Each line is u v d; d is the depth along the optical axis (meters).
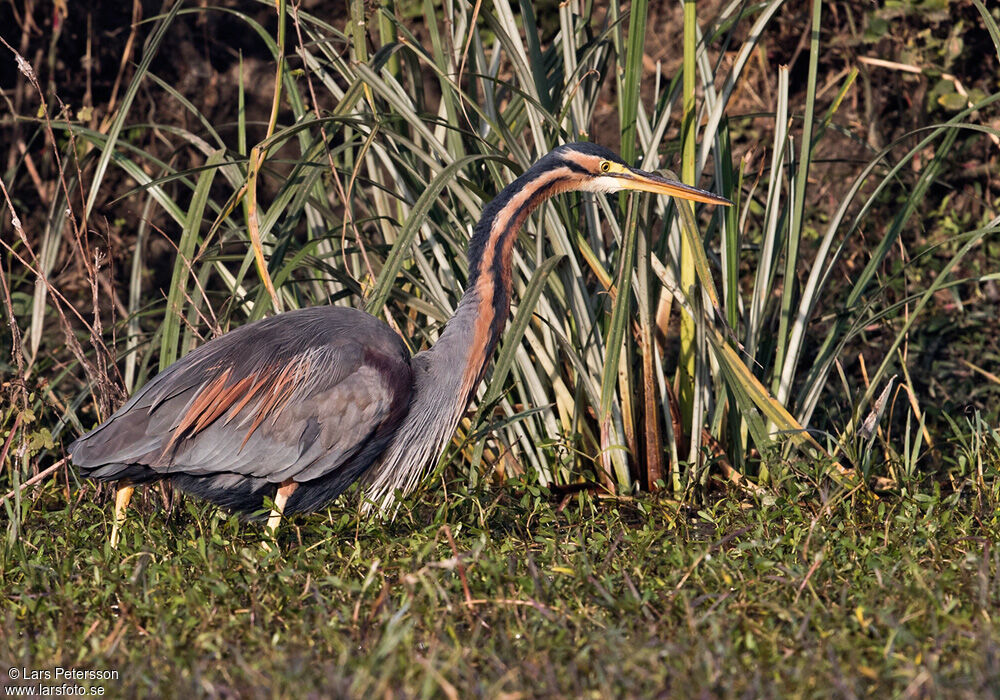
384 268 9.41
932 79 16.45
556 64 11.85
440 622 6.66
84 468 8.78
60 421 11.23
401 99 10.95
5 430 11.06
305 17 11.50
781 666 6.01
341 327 9.20
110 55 17.86
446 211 10.91
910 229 16.34
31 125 17.59
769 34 17.41
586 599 7.26
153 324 16.09
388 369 9.15
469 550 8.02
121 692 5.92
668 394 11.03
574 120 11.35
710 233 11.78
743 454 11.12
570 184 9.75
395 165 11.50
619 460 10.91
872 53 16.89
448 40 11.38
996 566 7.69
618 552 8.83
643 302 10.43
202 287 10.63
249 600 7.47
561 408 11.24
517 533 9.65
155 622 7.09
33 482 9.98
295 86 12.21
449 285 11.63
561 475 11.12
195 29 17.70
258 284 11.73
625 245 9.41
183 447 8.78
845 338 11.04
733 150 17.33
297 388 8.91
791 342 10.91
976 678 5.71
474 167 11.48
